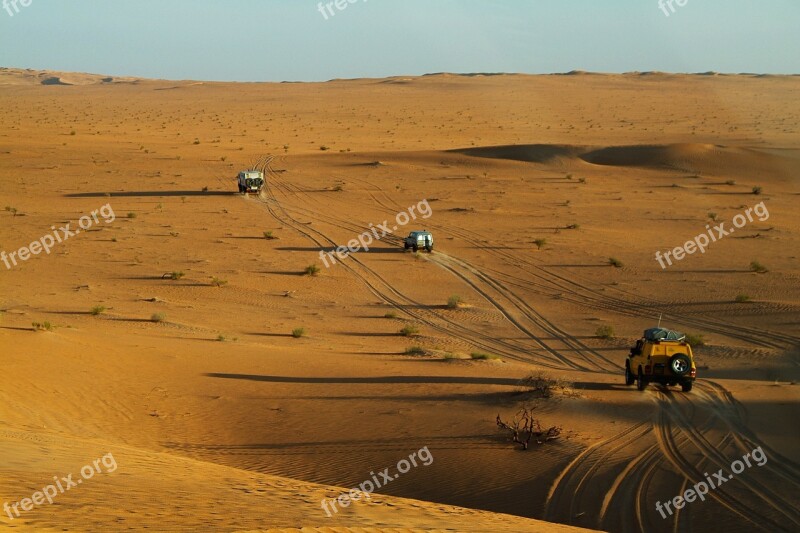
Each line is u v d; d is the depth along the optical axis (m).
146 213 183.00
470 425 48.31
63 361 60.97
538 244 152.38
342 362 70.25
